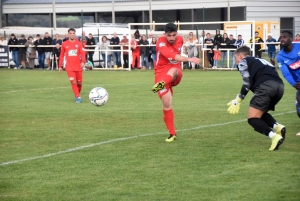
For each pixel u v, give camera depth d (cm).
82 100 2783
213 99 2725
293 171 1225
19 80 4134
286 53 1641
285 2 7706
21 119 2120
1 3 7656
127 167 1299
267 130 1449
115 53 5388
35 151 1505
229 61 5347
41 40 5572
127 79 4106
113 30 5966
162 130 1822
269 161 1326
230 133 1731
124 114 2216
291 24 7825
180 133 1752
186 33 6334
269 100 1447
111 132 1794
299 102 1630
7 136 1747
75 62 2689
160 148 1516
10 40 5675
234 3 7538
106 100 2183
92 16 8294
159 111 2292
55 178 1215
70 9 8231
